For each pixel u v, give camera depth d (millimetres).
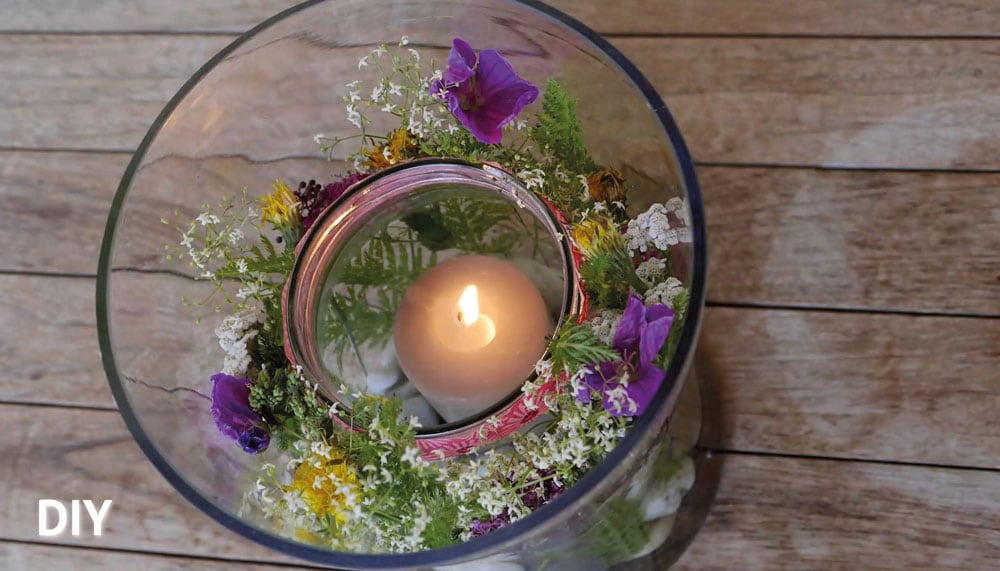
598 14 939
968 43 910
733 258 906
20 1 981
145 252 800
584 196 792
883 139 907
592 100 791
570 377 750
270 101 829
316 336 796
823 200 905
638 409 740
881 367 884
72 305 946
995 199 892
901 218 897
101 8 979
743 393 891
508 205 795
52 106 973
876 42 917
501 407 753
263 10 967
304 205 824
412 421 758
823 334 892
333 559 738
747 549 876
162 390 794
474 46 817
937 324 884
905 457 874
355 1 797
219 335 812
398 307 808
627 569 866
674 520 863
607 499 784
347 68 836
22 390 938
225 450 790
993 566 859
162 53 971
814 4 924
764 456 884
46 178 964
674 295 757
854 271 896
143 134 964
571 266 760
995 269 885
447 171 785
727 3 931
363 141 843
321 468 762
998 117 900
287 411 784
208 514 760
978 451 869
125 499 918
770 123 917
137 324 793
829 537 872
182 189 815
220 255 816
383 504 764
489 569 813
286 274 812
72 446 928
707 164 918
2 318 948
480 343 785
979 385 875
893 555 866
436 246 816
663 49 933
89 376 936
